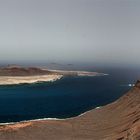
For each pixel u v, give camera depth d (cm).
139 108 11238
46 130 10538
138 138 7606
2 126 10475
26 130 10338
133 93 12862
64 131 10694
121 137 8769
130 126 9431
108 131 10344
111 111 12306
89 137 10144
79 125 11331
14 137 9812
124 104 12400
